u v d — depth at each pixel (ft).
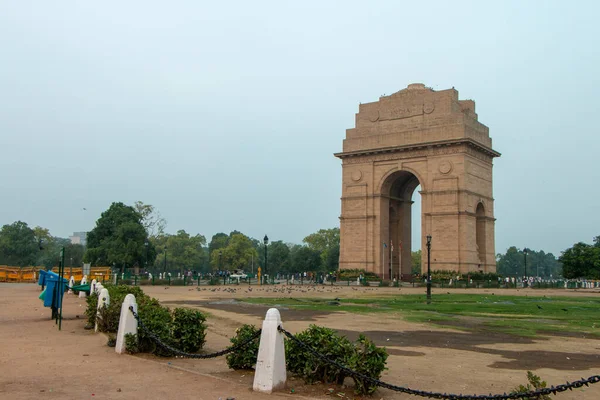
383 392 42.27
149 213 429.79
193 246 624.18
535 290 256.11
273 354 41.45
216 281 273.13
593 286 323.78
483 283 253.24
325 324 86.48
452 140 269.44
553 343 71.00
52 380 42.98
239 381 44.68
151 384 42.27
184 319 58.29
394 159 291.99
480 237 287.07
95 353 56.13
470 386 44.19
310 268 572.92
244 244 576.20
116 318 70.59
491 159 299.79
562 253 398.21
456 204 266.98
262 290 206.18
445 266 265.95
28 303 117.70
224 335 73.67
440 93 282.36
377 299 153.48
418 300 151.33
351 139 308.40
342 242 304.91
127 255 341.62
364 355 41.47
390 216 321.11
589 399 41.86
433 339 72.95
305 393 40.93
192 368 50.49
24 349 57.57
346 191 307.17
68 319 88.33
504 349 65.16
